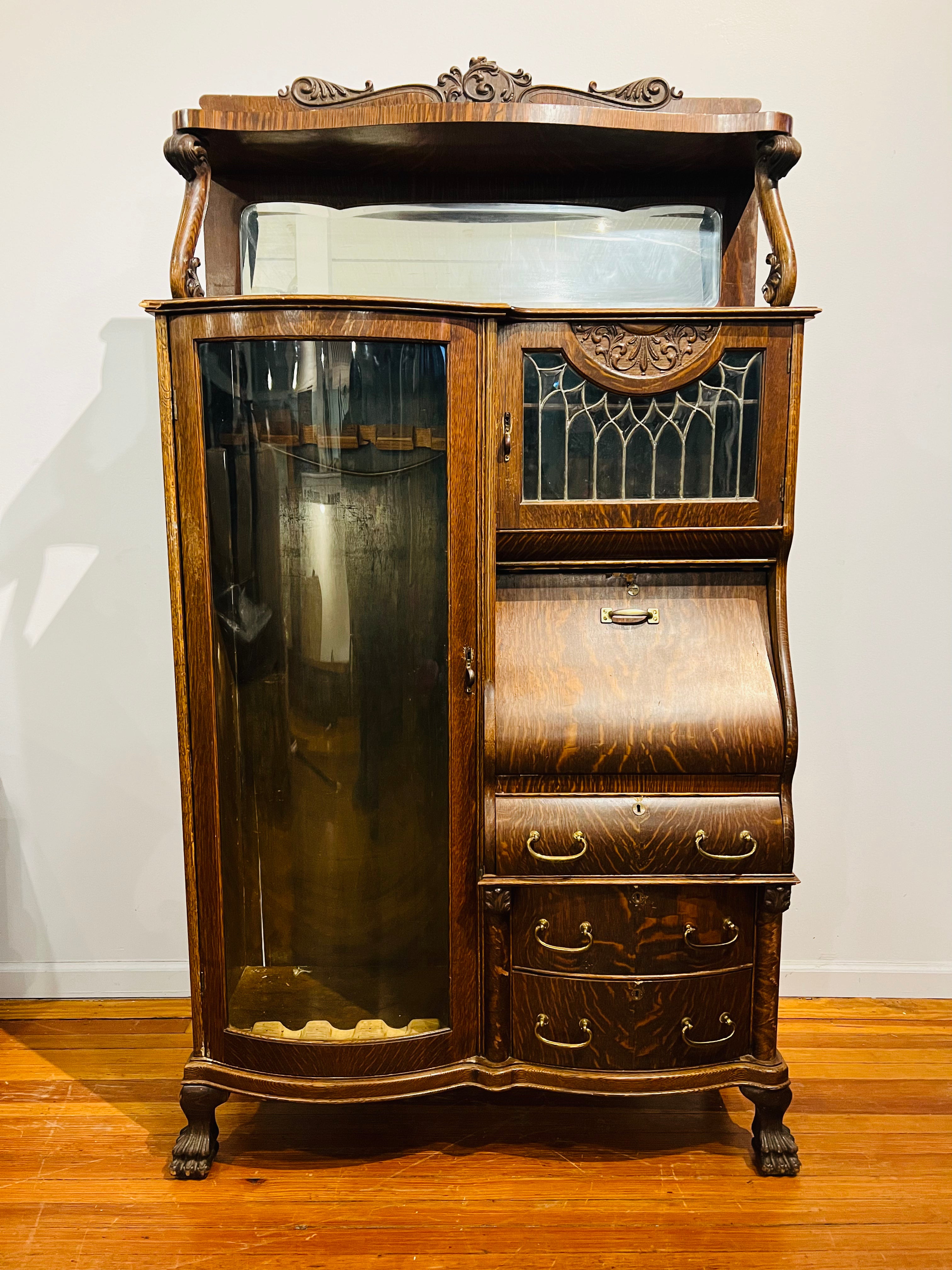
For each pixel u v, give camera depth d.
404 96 1.53
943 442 2.05
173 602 1.50
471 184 1.72
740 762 1.51
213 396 1.44
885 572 2.09
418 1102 1.82
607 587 1.57
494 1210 1.52
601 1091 1.56
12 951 2.19
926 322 2.01
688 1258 1.42
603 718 1.50
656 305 1.71
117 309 2.00
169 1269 1.39
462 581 1.49
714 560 1.54
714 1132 1.72
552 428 1.49
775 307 1.50
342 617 1.50
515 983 1.57
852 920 2.20
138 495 2.05
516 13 1.94
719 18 1.94
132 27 1.93
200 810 1.55
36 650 2.10
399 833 1.55
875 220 1.99
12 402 2.02
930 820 2.17
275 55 1.95
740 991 1.58
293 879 1.56
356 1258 1.42
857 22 1.94
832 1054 1.96
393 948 1.57
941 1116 1.76
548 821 1.51
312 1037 1.56
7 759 2.13
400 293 1.69
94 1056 1.95
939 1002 2.19
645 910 1.54
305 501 1.47
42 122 1.94
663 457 1.51
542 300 1.70
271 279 1.68
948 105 1.95
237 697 1.52
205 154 1.50
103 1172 1.60
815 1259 1.42
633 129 1.47
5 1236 1.46
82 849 2.16
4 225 1.97
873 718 2.14
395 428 1.45
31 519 2.06
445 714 1.52
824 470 2.05
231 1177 1.59
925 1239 1.46
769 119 1.47
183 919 2.19
